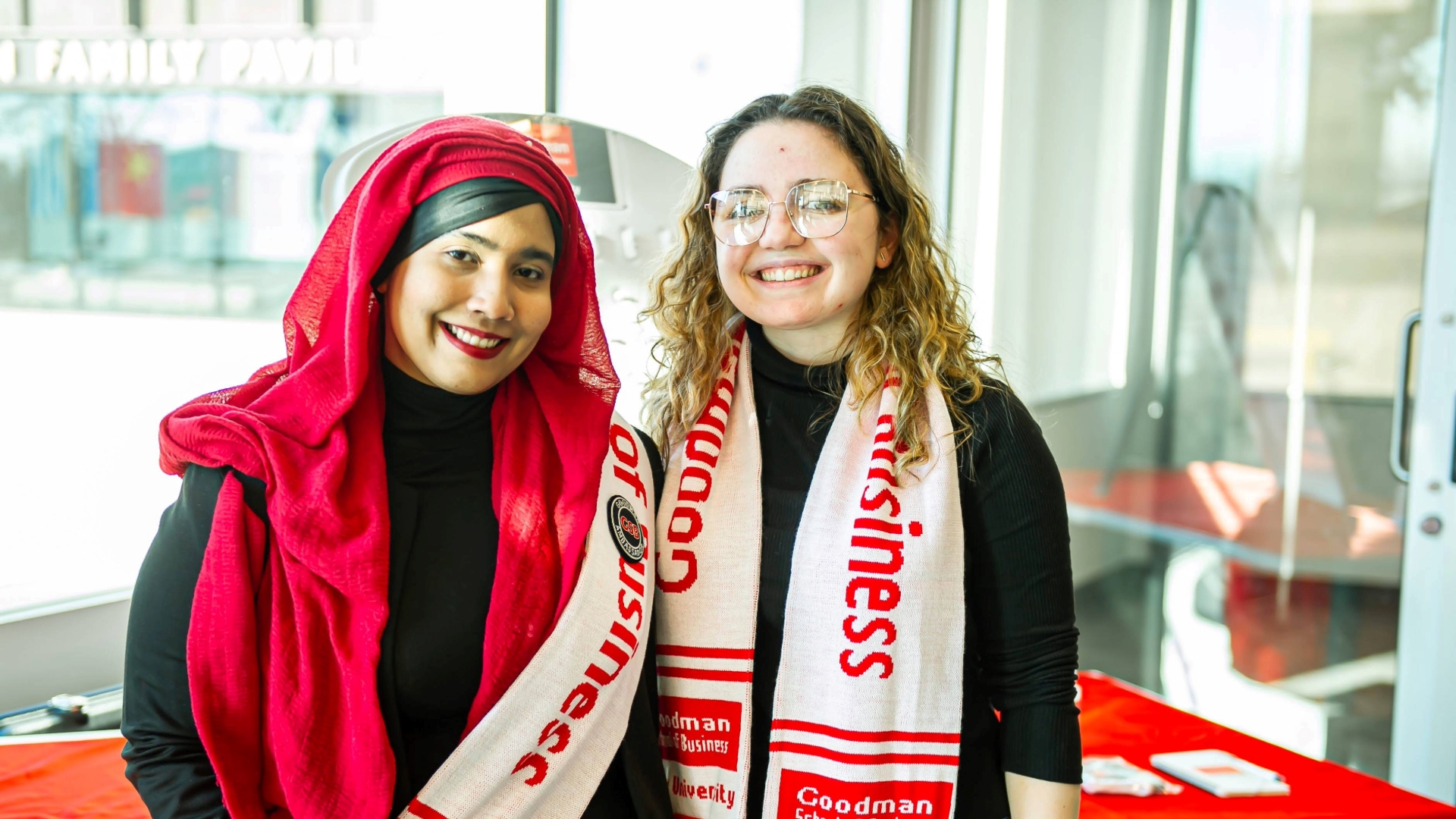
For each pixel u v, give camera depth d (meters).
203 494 0.92
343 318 0.94
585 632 1.00
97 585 1.85
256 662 0.90
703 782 1.14
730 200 1.14
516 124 1.65
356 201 0.94
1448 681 2.48
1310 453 3.19
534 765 0.99
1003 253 3.61
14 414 2.55
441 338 0.93
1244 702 3.17
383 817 0.89
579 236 1.02
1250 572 3.31
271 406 0.94
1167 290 3.55
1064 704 1.11
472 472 1.03
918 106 3.40
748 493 1.20
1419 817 1.34
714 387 1.27
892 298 1.22
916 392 1.18
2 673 1.66
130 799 1.27
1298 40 3.18
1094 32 3.64
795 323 1.14
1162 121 3.53
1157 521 3.61
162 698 0.90
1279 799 1.38
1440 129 2.43
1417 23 2.91
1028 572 1.11
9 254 5.62
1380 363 3.02
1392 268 3.01
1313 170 3.17
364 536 0.92
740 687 1.13
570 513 1.03
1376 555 3.01
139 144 5.57
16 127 5.46
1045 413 3.87
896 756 1.10
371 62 2.75
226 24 2.75
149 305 5.94
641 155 1.70
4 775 1.33
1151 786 1.39
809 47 3.12
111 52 2.60
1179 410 3.55
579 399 1.10
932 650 1.11
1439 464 2.46
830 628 1.12
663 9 2.59
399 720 0.95
